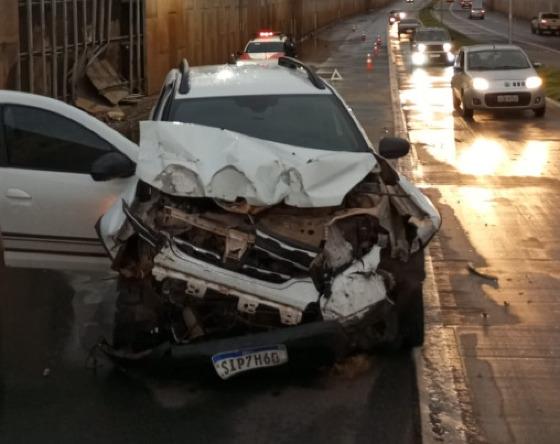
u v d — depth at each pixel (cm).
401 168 1293
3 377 554
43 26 1911
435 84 2766
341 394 522
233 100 664
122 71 2444
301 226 524
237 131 632
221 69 764
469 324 636
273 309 507
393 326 542
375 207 535
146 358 525
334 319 499
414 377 543
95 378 551
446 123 1866
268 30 4875
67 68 2070
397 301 538
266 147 560
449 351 586
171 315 534
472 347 593
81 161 632
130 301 534
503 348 591
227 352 496
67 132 637
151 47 2555
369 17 10469
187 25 2991
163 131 559
